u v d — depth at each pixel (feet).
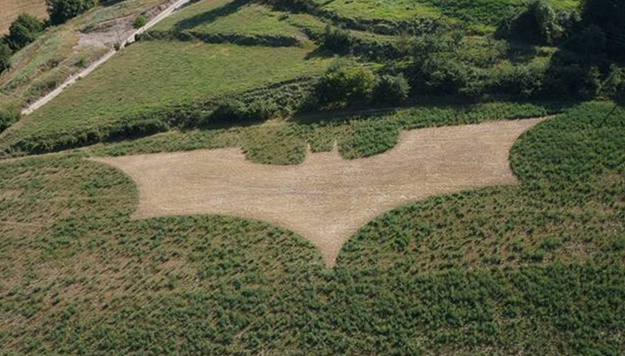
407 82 194.08
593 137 166.09
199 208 170.91
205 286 148.87
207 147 192.44
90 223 171.73
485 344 127.13
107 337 140.97
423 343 129.49
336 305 139.33
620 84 179.11
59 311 148.97
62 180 189.26
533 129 172.86
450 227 151.53
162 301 146.72
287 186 172.86
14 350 141.79
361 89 193.26
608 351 122.01
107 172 189.37
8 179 193.06
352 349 130.82
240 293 145.59
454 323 131.54
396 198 162.50
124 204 176.35
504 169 164.14
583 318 127.95
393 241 150.82
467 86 188.14
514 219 150.10
